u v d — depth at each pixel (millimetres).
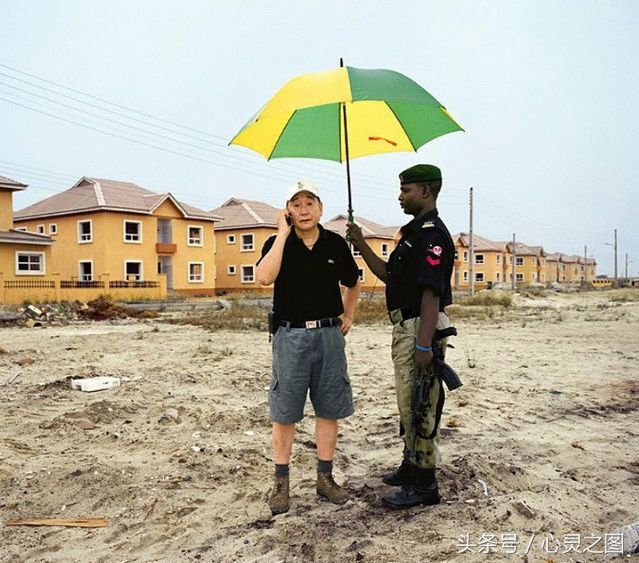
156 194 40750
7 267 27828
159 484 3805
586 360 9852
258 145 3830
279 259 3260
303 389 3387
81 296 29438
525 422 5555
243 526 3211
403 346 3289
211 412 5648
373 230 53875
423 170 3264
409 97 3096
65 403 6262
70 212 37375
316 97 3025
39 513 3418
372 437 5035
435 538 2902
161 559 2875
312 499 3580
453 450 4609
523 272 91750
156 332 15859
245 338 13914
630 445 4781
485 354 10703
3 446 4598
